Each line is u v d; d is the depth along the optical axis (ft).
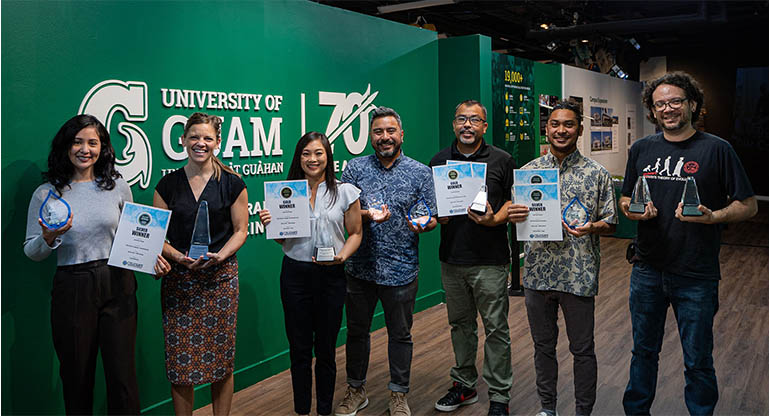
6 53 7.97
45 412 8.68
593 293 8.64
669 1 31.19
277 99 12.10
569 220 8.54
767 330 14.38
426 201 9.36
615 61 36.35
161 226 7.79
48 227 7.18
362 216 9.29
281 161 12.29
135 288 8.25
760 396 10.57
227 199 8.57
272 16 11.94
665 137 8.17
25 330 8.40
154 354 10.00
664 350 13.01
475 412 10.14
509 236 18.57
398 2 25.45
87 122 7.63
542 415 9.16
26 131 8.23
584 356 8.77
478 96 17.42
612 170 32.40
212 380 8.59
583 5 29.78
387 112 9.26
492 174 9.45
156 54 9.78
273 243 12.14
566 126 8.52
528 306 9.16
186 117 10.30
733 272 21.09
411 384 11.46
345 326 14.10
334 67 13.66
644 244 8.30
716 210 7.75
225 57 10.96
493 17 32.35
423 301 16.84
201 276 8.41
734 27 34.47
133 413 8.08
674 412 9.94
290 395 11.09
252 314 11.69
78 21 8.71
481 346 13.47
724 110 42.24
